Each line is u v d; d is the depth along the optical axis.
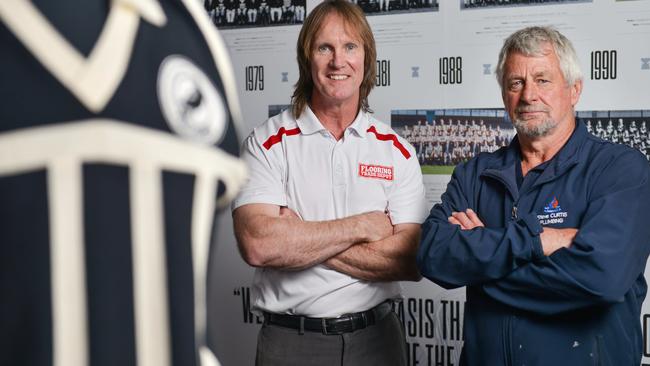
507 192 1.84
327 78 2.09
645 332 2.58
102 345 0.46
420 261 1.82
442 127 2.78
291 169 2.12
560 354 1.66
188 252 0.51
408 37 2.80
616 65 2.58
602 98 2.60
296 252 1.99
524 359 1.69
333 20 2.12
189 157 0.51
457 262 1.73
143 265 0.48
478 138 2.74
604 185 1.69
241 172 0.59
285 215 2.07
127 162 0.47
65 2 0.47
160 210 0.49
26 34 0.45
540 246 1.62
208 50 0.57
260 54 3.02
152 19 0.52
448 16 2.75
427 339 2.83
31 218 0.44
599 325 1.65
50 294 0.44
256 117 3.04
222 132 0.55
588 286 1.57
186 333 0.51
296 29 2.96
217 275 3.06
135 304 0.48
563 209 1.72
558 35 1.85
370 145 2.15
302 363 2.09
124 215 0.47
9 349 0.44
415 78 2.80
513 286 1.67
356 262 2.02
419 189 2.19
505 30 2.69
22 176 0.43
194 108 0.53
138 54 0.50
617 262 1.58
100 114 0.46
